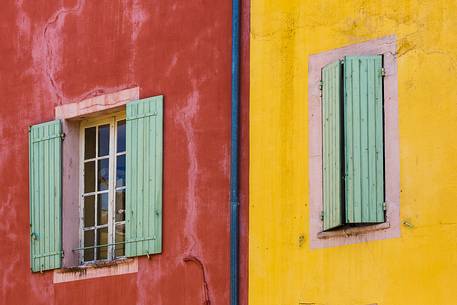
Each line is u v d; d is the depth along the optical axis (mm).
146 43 18219
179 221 17516
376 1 15812
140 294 17734
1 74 19797
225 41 17438
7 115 19641
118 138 18594
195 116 17562
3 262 19359
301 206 16219
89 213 18766
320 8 16328
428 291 14984
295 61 16500
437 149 15109
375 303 15375
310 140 16234
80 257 18766
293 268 16188
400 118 15438
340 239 15766
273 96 16641
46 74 19297
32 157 19172
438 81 15195
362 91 15703
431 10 15344
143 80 18172
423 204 15148
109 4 18719
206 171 17359
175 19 17984
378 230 15453
